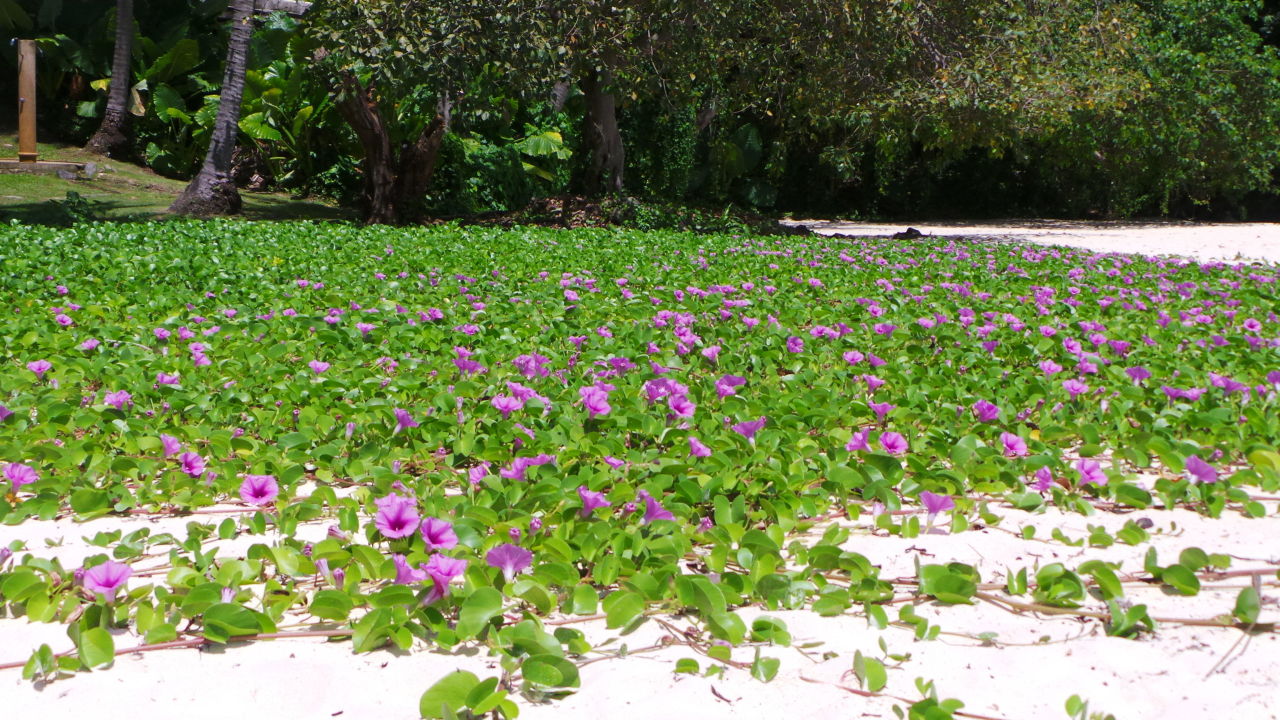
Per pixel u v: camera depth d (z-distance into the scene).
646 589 2.90
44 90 23.27
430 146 17.73
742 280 10.13
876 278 10.66
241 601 2.88
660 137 25.97
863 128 20.27
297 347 6.23
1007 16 18.41
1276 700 2.42
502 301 8.30
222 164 18.16
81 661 2.52
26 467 3.75
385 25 14.56
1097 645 2.70
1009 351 6.54
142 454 4.25
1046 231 23.84
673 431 4.42
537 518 3.40
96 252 10.43
